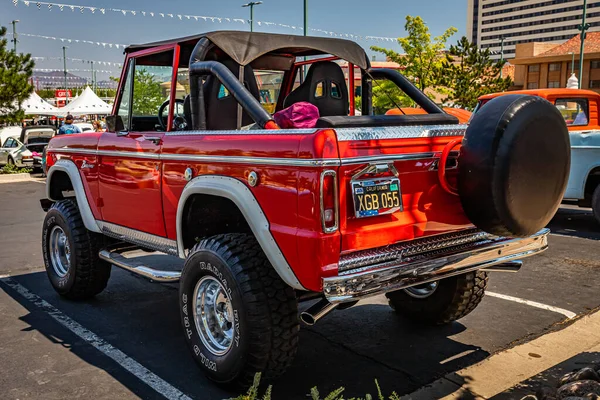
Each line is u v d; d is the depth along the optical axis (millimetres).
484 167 3307
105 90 58656
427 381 3943
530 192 3422
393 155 3383
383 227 3361
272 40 4398
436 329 4891
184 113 4625
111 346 4602
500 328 4898
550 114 3426
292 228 3283
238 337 3551
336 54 4723
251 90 4711
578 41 59125
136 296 5898
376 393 3781
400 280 3314
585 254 7441
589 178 9203
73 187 5715
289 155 3256
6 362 4301
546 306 5453
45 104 31844
